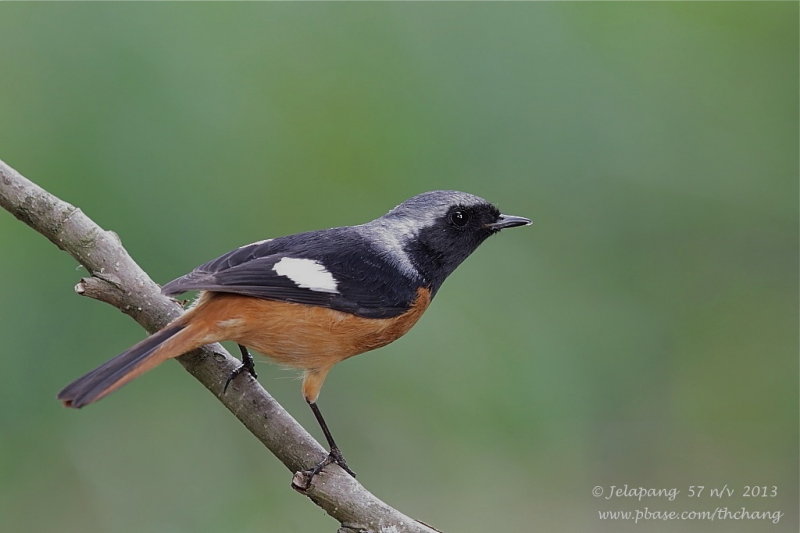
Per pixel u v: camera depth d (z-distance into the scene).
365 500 8.10
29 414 12.40
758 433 14.48
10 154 12.38
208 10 13.61
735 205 14.75
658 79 14.60
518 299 14.30
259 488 13.27
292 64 13.97
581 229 14.43
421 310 9.76
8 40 12.66
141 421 13.28
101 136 12.66
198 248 12.95
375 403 13.84
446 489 13.52
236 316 8.32
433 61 14.22
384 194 13.91
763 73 14.84
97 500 12.77
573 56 14.32
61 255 12.44
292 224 13.59
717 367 14.55
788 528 14.09
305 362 8.94
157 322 8.52
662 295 14.61
